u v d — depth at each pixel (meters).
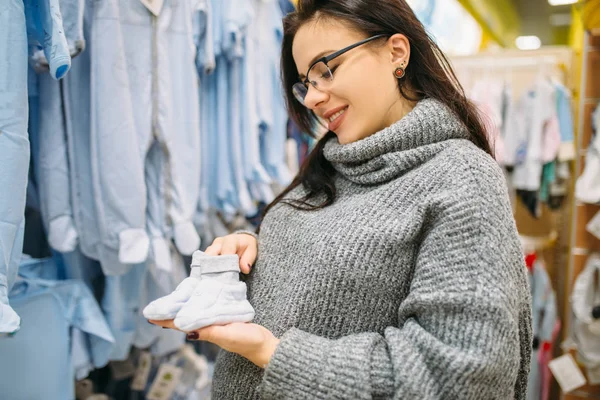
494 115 2.64
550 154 2.64
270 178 1.86
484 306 0.63
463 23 3.75
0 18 0.84
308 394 0.67
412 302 0.69
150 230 1.29
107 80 1.12
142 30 1.21
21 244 0.90
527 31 6.08
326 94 0.84
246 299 0.85
